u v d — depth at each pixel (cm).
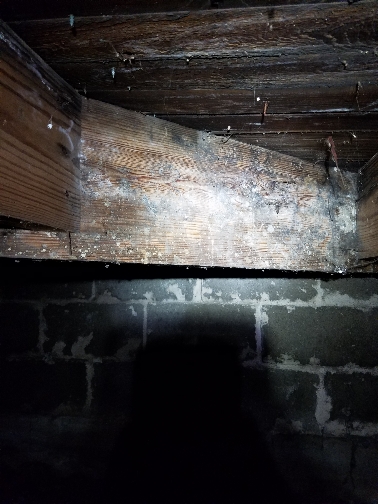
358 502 156
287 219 109
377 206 100
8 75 64
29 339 185
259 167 109
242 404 167
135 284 179
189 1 60
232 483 166
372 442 158
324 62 74
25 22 66
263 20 64
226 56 73
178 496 168
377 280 160
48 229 82
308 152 112
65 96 81
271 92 85
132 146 94
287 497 161
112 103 92
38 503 176
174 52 73
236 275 171
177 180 99
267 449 164
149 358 175
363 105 88
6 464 183
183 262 97
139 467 173
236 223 104
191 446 170
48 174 75
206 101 90
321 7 61
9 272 187
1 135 62
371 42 68
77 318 183
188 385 172
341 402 161
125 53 73
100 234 90
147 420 174
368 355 160
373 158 107
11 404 186
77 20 65
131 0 60
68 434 180
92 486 175
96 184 89
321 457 161
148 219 95
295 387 164
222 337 170
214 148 105
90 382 180
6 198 63
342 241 111
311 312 164
